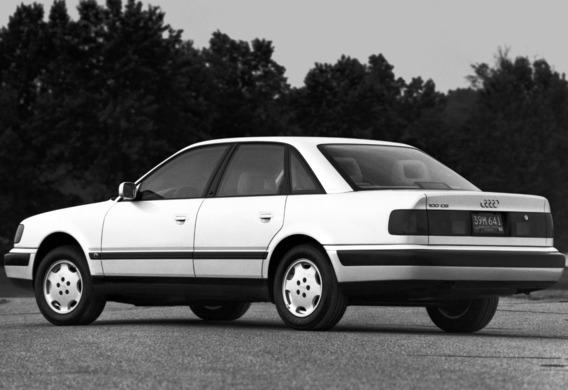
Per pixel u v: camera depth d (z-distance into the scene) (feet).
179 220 39.32
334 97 361.51
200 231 38.70
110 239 41.06
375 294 34.99
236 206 38.06
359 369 24.39
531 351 28.84
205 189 39.34
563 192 350.64
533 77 387.34
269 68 343.87
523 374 23.44
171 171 40.73
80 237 41.73
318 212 35.88
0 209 277.85
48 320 42.34
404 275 34.04
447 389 20.85
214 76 330.95
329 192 36.11
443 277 34.40
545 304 56.90
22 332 36.65
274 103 342.64
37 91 293.84
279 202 37.01
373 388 21.03
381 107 359.66
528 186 349.82
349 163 36.83
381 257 34.27
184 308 56.03
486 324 38.73
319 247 36.01
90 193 276.82
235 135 330.34
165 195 40.45
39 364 26.00
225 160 39.34
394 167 37.37
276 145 38.34
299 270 36.24
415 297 34.99
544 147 354.74
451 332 38.99
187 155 40.60
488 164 355.36
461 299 36.65
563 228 351.46
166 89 282.97
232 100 330.95
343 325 41.98
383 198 34.86
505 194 36.24
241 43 344.49
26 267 43.45
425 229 34.40
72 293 41.96
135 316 48.91
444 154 362.12
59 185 294.25
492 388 21.02
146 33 280.72
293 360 26.40
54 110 278.26
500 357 27.25
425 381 22.12
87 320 41.83
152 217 40.14
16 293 131.44
